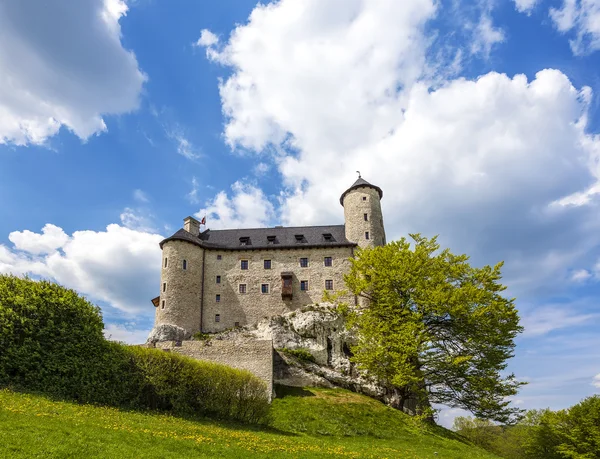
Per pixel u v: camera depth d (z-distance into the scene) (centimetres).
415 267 3034
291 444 1692
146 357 1927
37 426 1124
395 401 3738
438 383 2845
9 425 1084
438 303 2772
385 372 2820
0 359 1555
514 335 2875
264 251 5550
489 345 2850
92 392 1720
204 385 2033
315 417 2738
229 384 2108
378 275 3172
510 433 4800
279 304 5275
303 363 3938
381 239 5569
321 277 5350
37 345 1647
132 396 1842
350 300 5116
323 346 4409
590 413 3750
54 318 1739
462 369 2753
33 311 1691
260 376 3048
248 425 2072
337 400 3173
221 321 5275
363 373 3403
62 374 1678
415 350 2636
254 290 5372
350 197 5747
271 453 1406
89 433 1168
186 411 1933
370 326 2978
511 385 2761
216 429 1705
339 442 2173
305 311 4862
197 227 5894
